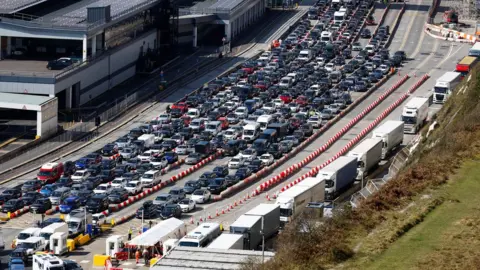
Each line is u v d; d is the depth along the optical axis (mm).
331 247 189750
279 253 198000
